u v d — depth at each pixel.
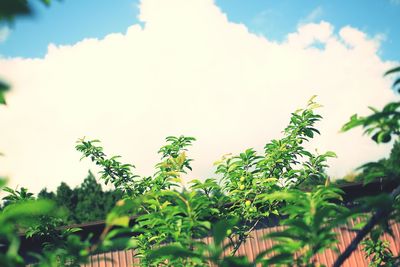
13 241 1.37
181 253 1.97
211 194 4.34
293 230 2.03
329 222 2.16
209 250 1.86
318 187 2.55
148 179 5.36
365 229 2.05
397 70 1.86
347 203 7.36
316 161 4.81
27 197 4.46
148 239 4.31
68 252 1.80
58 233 4.63
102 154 5.45
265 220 7.71
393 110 1.93
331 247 2.05
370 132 2.13
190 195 2.65
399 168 2.15
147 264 4.38
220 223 1.85
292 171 4.53
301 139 4.82
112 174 5.32
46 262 1.67
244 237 4.84
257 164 4.64
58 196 30.66
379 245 6.05
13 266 1.34
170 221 2.80
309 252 1.99
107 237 1.74
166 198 3.50
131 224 6.32
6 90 1.04
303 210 2.25
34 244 6.79
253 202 4.54
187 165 4.91
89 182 31.69
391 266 2.77
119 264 7.31
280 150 4.72
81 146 5.38
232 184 4.70
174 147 5.26
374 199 1.82
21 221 1.48
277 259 1.96
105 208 28.30
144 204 4.75
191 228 2.79
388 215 2.08
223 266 1.81
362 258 7.50
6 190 4.36
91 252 1.74
